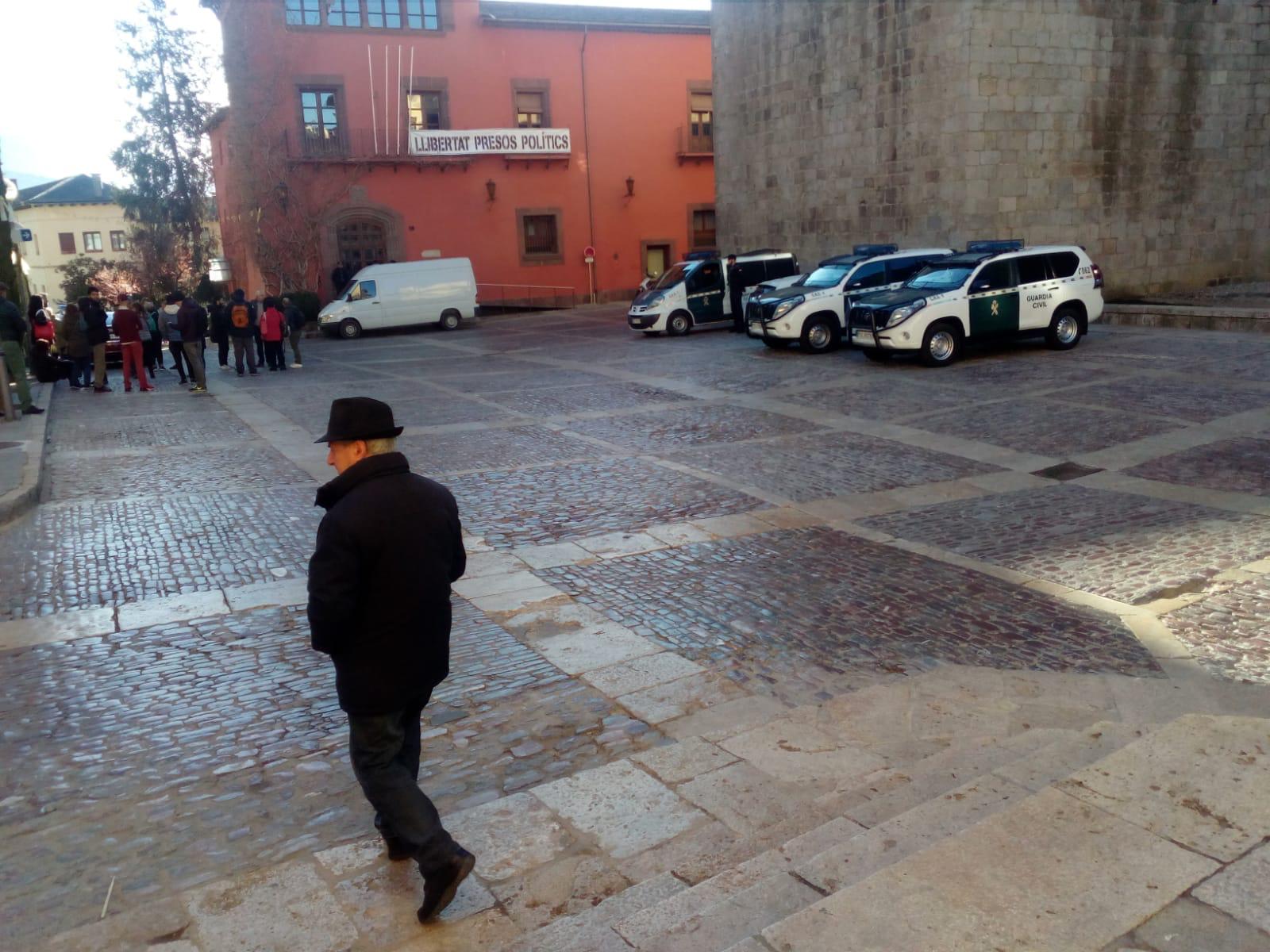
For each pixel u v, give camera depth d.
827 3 25.91
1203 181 24.94
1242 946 2.15
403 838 3.06
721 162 31.30
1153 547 7.41
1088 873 2.45
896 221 24.67
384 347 25.95
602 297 37.88
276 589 6.88
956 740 4.45
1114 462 10.05
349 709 3.04
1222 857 2.49
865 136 25.30
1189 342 17.55
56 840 3.82
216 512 8.93
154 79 37.12
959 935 2.25
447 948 2.99
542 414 13.97
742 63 29.62
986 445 11.05
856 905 2.38
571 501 9.31
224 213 37.91
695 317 24.38
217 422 13.75
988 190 22.64
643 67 37.28
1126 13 23.19
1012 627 6.03
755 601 6.61
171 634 6.07
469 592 6.87
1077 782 2.91
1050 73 22.69
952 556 7.43
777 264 24.58
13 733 4.79
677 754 4.34
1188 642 5.67
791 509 8.87
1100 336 19.23
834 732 4.56
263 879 3.42
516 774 4.29
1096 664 5.44
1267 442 10.41
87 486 10.01
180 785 4.25
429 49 34.03
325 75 32.84
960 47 22.06
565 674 5.43
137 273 39.94
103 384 17.14
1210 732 3.21
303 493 9.63
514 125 35.75
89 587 6.98
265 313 20.08
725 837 3.60
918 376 15.77
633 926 2.82
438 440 12.23
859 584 6.89
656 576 7.16
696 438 12.06
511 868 3.45
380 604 2.99
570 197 36.88
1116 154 23.77
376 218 34.25
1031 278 17.22
